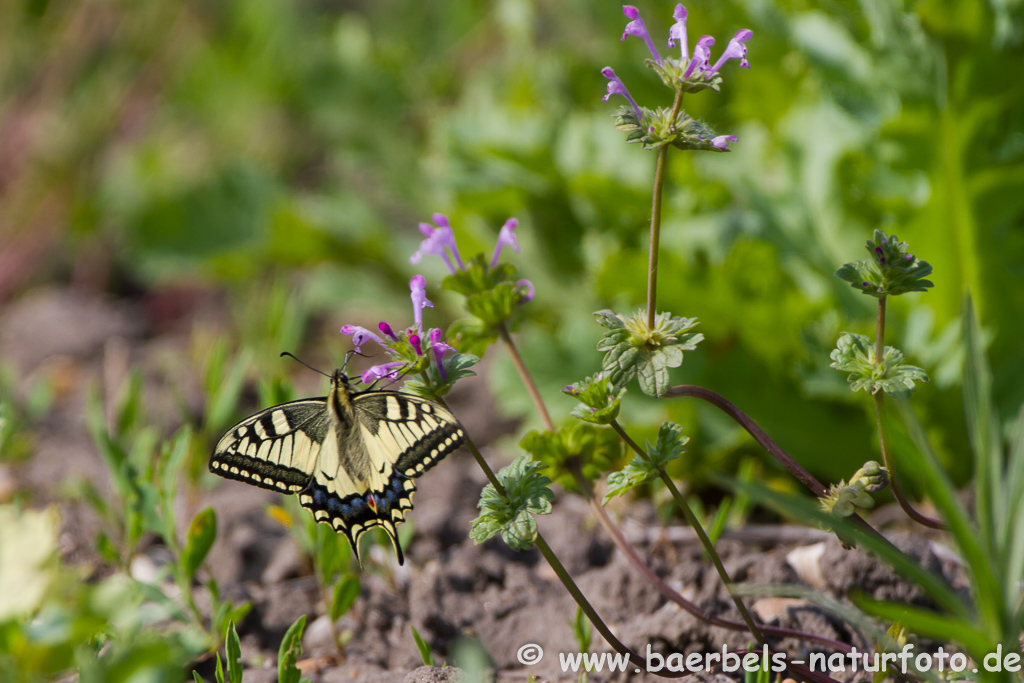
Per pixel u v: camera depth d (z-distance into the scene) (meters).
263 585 0.76
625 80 0.98
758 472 0.80
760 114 0.88
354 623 0.72
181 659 0.66
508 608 0.73
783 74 0.86
